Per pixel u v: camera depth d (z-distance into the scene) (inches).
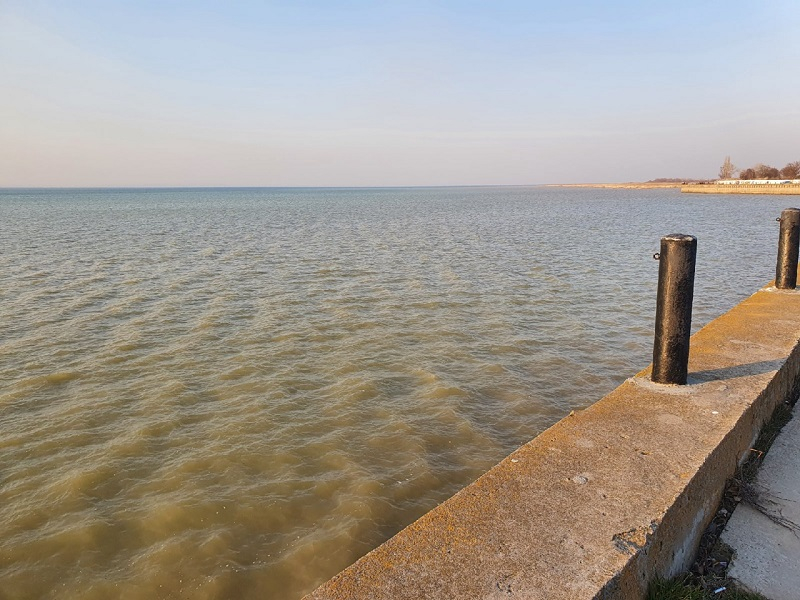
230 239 1145.4
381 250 944.9
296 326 453.7
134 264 782.5
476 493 114.6
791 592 104.1
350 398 307.6
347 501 211.6
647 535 98.3
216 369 354.9
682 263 157.3
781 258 287.7
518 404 301.6
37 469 238.1
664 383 165.2
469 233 1278.3
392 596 86.4
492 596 85.3
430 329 444.8
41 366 361.1
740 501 134.3
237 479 228.2
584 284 628.7
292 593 167.3
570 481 117.0
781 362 180.9
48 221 1748.3
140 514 205.8
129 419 284.4
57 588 170.6
